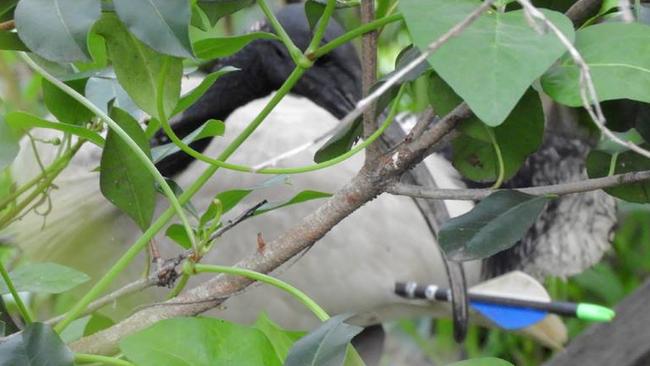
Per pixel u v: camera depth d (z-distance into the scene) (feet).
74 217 9.74
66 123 5.25
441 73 3.70
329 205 4.83
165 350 4.25
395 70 4.53
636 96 4.02
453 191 4.70
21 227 9.77
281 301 10.18
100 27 4.60
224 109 10.36
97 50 5.42
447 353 13.71
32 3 4.09
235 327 4.33
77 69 5.60
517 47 3.75
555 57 3.73
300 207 9.61
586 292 14.15
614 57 4.10
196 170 9.71
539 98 4.74
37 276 5.31
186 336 4.28
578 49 4.16
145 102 4.69
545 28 3.79
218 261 9.77
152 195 5.26
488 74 3.70
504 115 3.65
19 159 9.44
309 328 10.35
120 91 5.53
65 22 4.08
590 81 3.71
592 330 9.87
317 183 9.62
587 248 10.94
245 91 10.55
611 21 4.55
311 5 5.18
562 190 4.68
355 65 11.00
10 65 9.85
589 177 5.49
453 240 4.55
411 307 10.41
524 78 3.70
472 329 13.43
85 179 9.75
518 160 5.01
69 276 5.32
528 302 7.22
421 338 13.85
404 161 4.66
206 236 4.88
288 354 4.19
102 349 4.91
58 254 9.84
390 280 10.18
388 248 10.16
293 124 9.98
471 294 7.65
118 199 5.26
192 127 9.99
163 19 4.10
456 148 5.34
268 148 9.73
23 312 4.91
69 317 4.67
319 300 10.23
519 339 13.50
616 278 13.88
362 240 10.11
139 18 4.09
